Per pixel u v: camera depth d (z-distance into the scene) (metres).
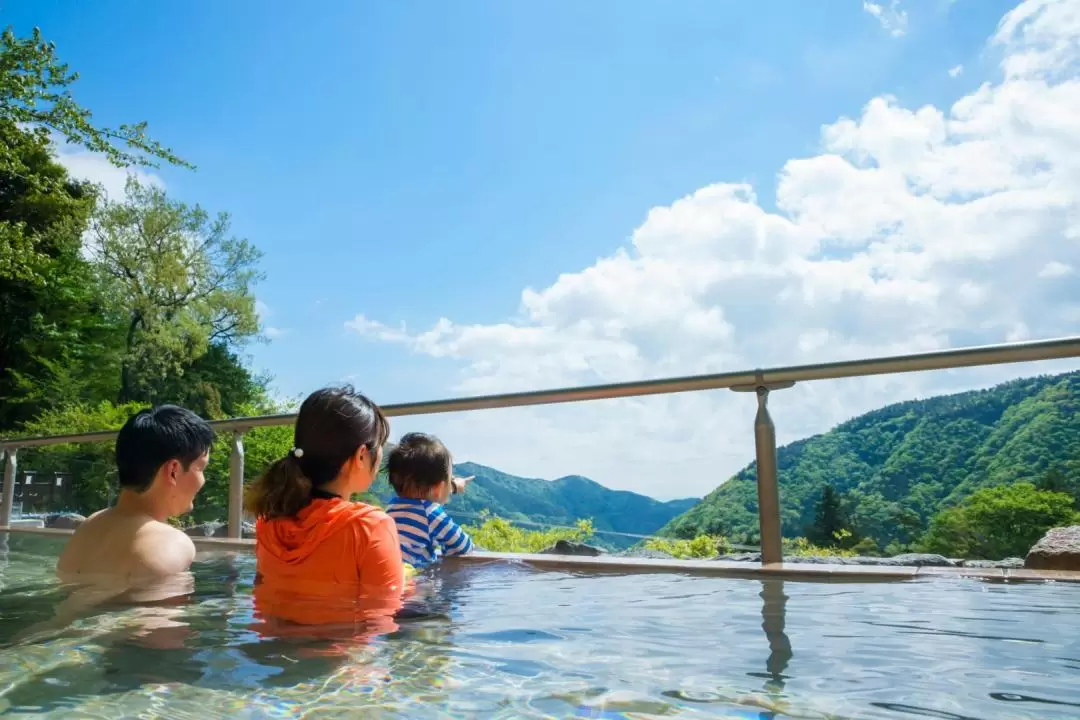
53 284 21.23
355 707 0.77
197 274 25.73
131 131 10.05
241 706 0.77
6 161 10.60
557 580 1.90
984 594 1.57
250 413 21.31
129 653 1.00
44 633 1.12
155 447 1.82
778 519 2.14
